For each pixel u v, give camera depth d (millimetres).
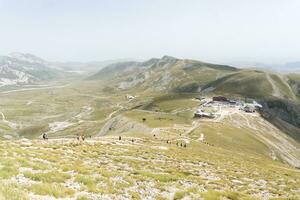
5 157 29344
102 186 24625
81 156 40688
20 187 19312
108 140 73688
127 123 167250
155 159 49688
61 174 25203
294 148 182625
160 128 142750
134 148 59719
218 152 91250
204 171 44625
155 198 24719
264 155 133250
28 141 52531
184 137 121312
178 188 28875
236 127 174125
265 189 37312
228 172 47156
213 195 27141
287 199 32844
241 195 29344
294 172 69875
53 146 46625
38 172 24984
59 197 19625
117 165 38781
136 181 28969
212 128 152375
